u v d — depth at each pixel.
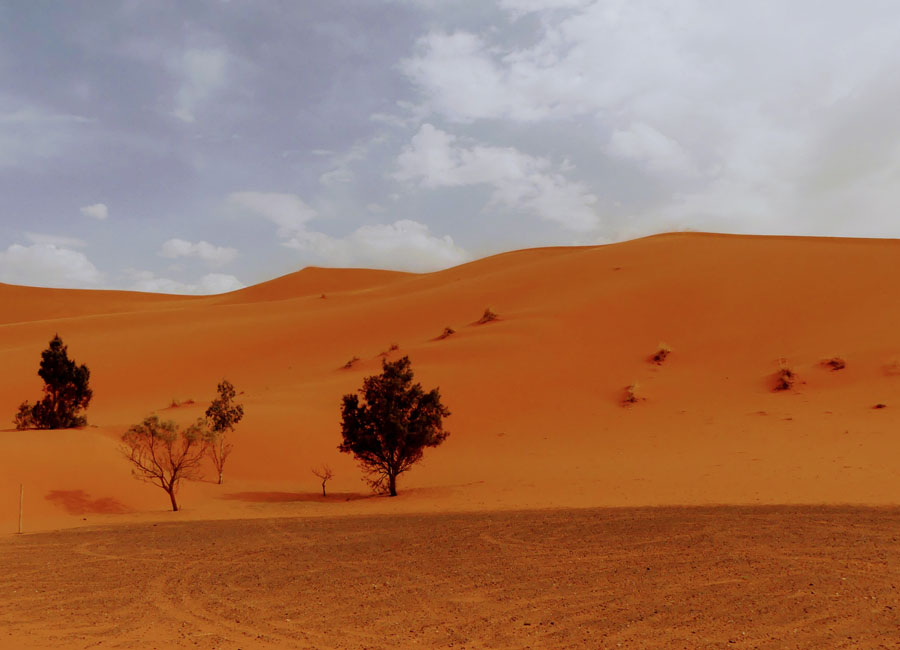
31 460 29.23
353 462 38.56
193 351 64.75
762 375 43.69
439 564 15.51
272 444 39.75
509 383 47.19
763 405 39.31
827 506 21.09
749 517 19.84
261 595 13.19
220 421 36.97
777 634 9.77
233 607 12.34
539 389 46.28
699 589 12.42
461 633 10.39
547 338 53.78
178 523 24.41
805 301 52.94
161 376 59.97
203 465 36.69
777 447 32.09
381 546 18.12
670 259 69.94
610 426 39.84
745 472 28.06
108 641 10.41
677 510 21.80
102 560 17.42
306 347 64.19
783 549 15.47
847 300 51.81
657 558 15.20
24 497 26.84
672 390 43.78
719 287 58.00
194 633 10.77
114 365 61.94
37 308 127.44
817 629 9.91
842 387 39.75
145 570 15.98
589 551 16.27
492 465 35.53
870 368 41.12
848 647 9.14
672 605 11.46
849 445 30.80
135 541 20.33
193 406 49.19
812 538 16.53
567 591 12.68
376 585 13.70
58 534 22.31
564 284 68.88
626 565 14.65
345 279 146.12
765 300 54.28
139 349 65.62
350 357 59.09
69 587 14.36
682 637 9.83
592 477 29.95
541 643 9.81
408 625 10.90
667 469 30.19
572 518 21.28
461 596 12.60
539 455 36.38
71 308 128.38
